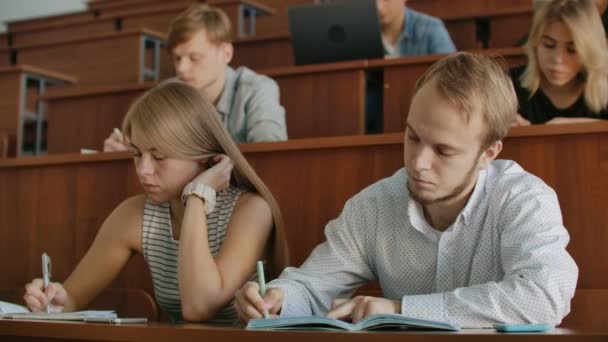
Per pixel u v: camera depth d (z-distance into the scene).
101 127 3.39
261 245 1.71
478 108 1.28
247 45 4.41
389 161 2.09
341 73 3.10
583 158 1.90
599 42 2.40
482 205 1.46
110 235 1.84
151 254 1.81
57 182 2.50
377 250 1.56
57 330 1.14
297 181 2.18
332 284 1.57
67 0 7.48
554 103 2.52
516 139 1.95
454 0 4.62
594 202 1.88
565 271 1.31
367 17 3.22
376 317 1.09
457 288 1.35
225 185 1.71
